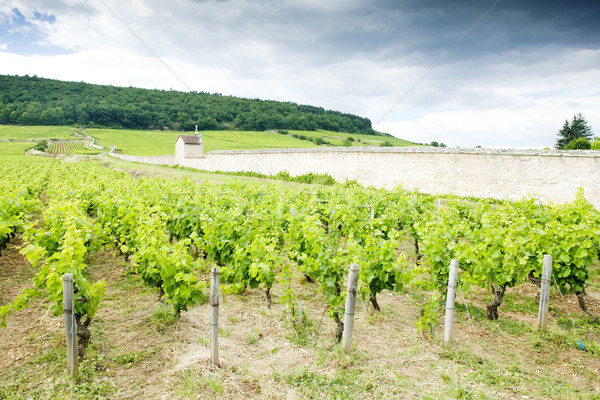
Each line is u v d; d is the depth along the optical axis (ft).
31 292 15.89
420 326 18.20
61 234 22.00
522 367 16.06
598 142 130.72
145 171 116.47
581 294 22.07
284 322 19.44
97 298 15.44
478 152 64.85
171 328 18.42
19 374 14.32
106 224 29.01
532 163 59.98
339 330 17.54
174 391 13.61
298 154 93.76
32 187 50.19
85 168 107.14
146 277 20.86
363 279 19.07
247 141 254.27
